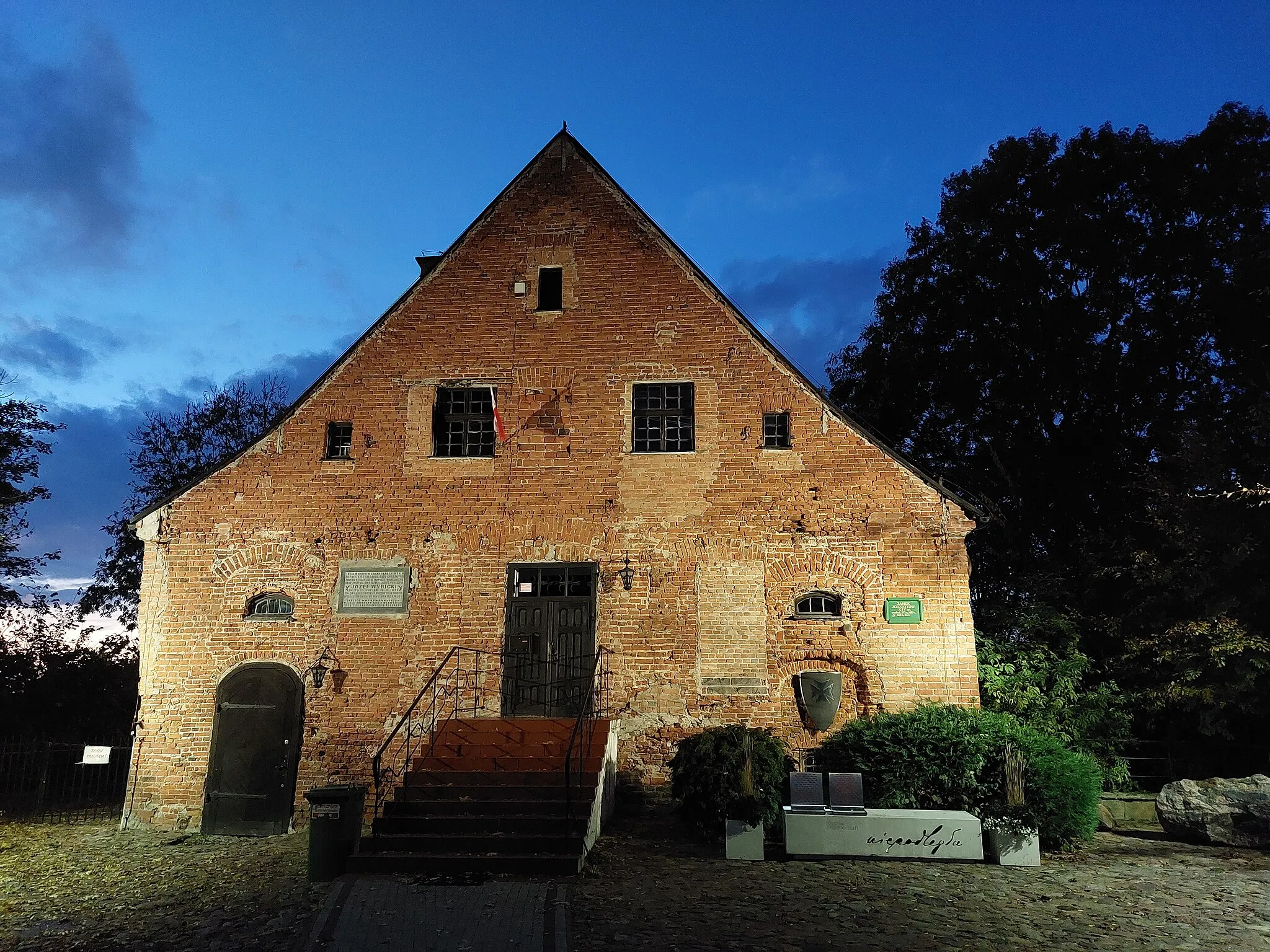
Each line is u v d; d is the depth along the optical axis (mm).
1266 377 20016
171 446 32969
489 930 8180
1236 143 21516
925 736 12000
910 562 14656
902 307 24516
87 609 30875
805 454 15219
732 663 14430
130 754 15328
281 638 15008
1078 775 11633
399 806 11305
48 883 11047
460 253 16719
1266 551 16391
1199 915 8695
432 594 15023
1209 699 15359
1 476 26672
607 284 16312
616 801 13914
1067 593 19375
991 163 23734
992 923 8367
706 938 7879
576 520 15195
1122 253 22219
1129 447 22688
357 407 16031
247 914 9125
